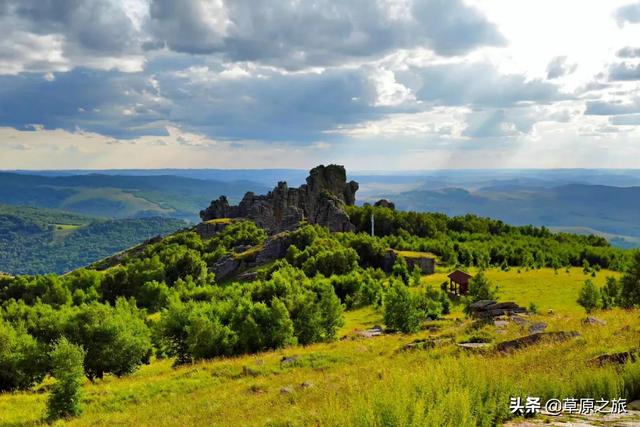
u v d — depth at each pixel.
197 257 177.62
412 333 57.44
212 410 29.02
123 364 57.06
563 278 141.62
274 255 184.50
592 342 24.47
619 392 14.70
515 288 125.00
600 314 42.59
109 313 60.47
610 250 193.75
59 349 36.69
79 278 180.50
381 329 75.81
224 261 187.25
